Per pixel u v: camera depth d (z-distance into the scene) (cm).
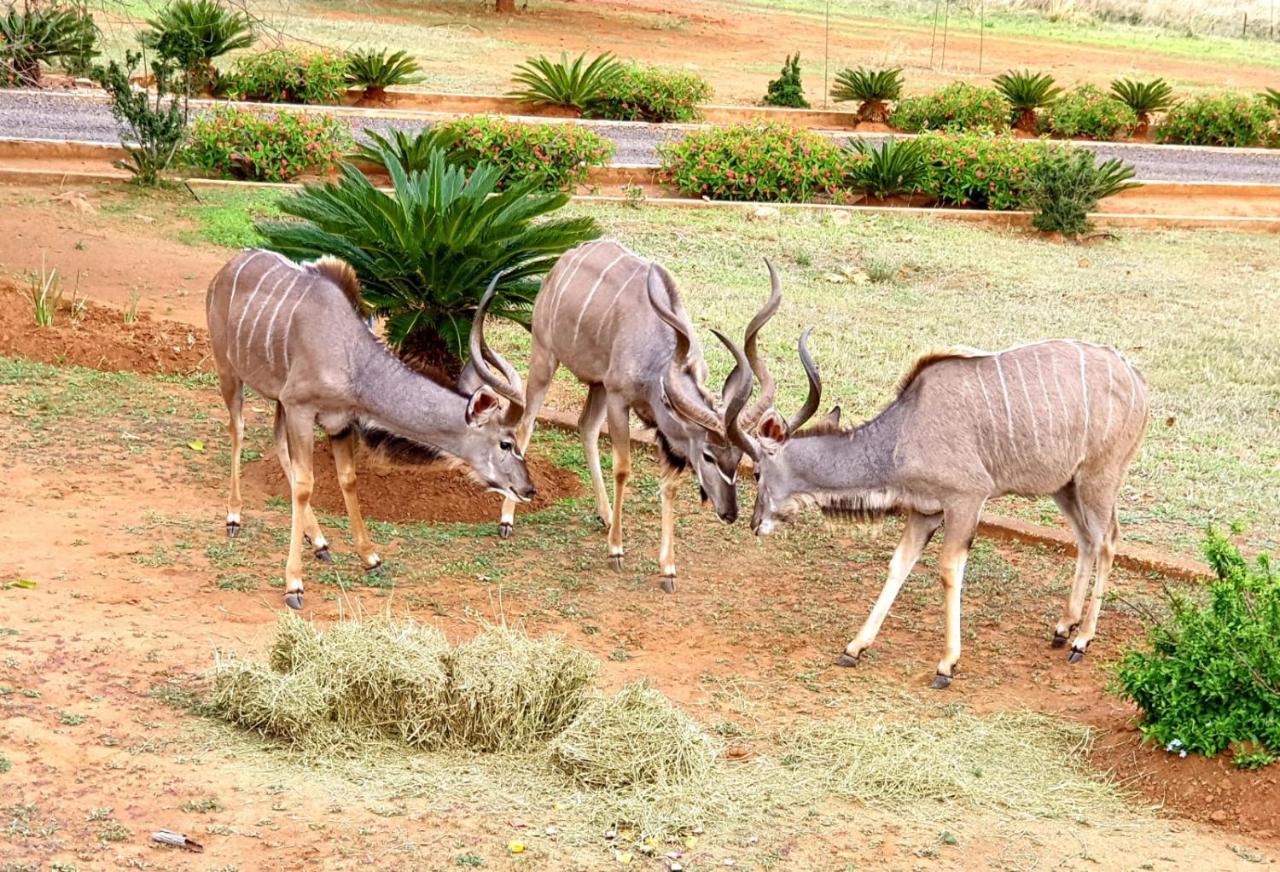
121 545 742
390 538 819
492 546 823
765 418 702
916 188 1948
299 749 554
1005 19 4094
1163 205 2075
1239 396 1184
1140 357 1289
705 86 2442
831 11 4081
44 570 694
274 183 1756
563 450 996
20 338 1054
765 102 2609
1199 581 812
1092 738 631
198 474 873
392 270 895
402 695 571
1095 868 519
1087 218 1880
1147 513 921
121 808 491
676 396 726
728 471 728
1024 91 2488
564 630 710
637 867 492
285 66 2227
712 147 1884
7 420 907
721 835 522
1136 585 819
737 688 661
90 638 622
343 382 716
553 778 552
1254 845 545
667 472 775
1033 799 574
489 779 546
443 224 871
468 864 480
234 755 541
